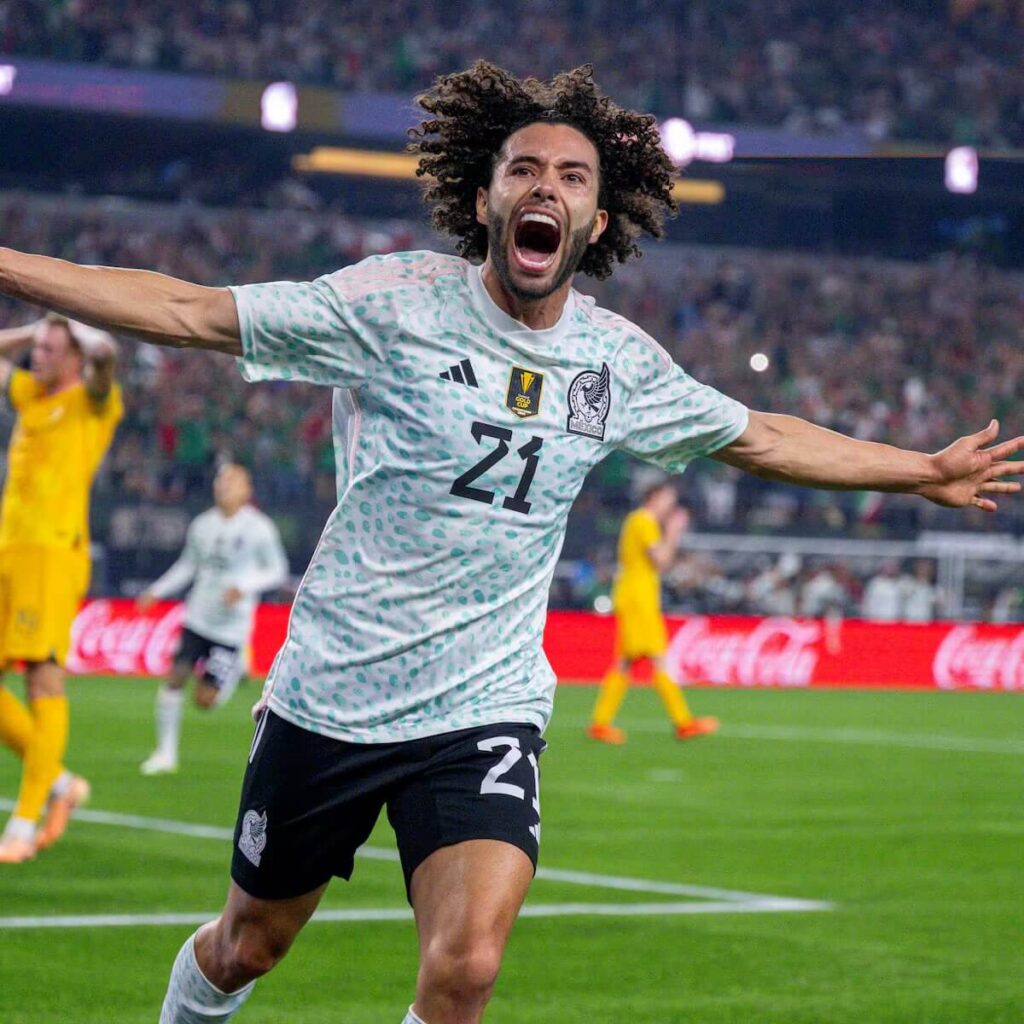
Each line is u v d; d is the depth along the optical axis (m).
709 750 23.11
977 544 42.81
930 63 60.34
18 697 27.86
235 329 5.19
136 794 16.58
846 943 9.82
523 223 5.35
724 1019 7.96
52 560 11.75
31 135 53.59
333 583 5.45
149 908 10.38
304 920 5.74
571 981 8.73
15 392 11.93
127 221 54.31
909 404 53.62
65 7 49.53
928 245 62.34
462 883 5.14
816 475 6.10
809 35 59.62
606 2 58.22
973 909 11.01
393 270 5.43
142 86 49.44
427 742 5.38
